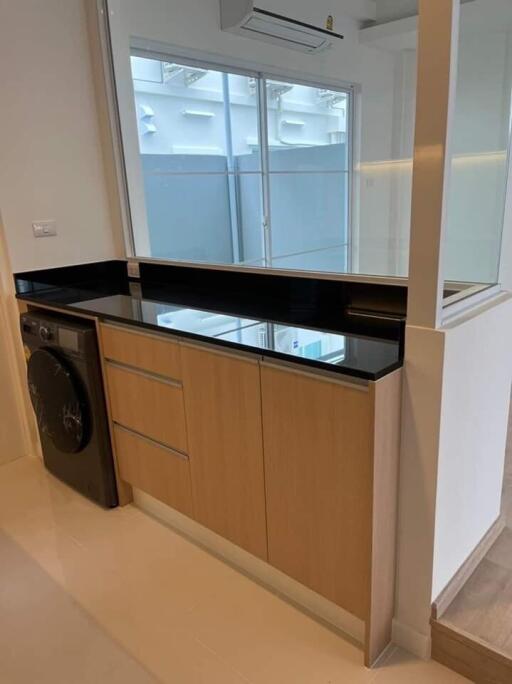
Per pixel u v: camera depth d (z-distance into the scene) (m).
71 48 2.46
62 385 2.26
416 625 1.55
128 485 2.38
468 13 1.48
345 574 1.52
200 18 2.74
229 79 2.81
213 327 1.79
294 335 1.65
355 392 1.34
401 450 1.45
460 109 1.49
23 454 2.90
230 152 2.91
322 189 2.49
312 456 1.50
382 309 1.92
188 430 1.89
